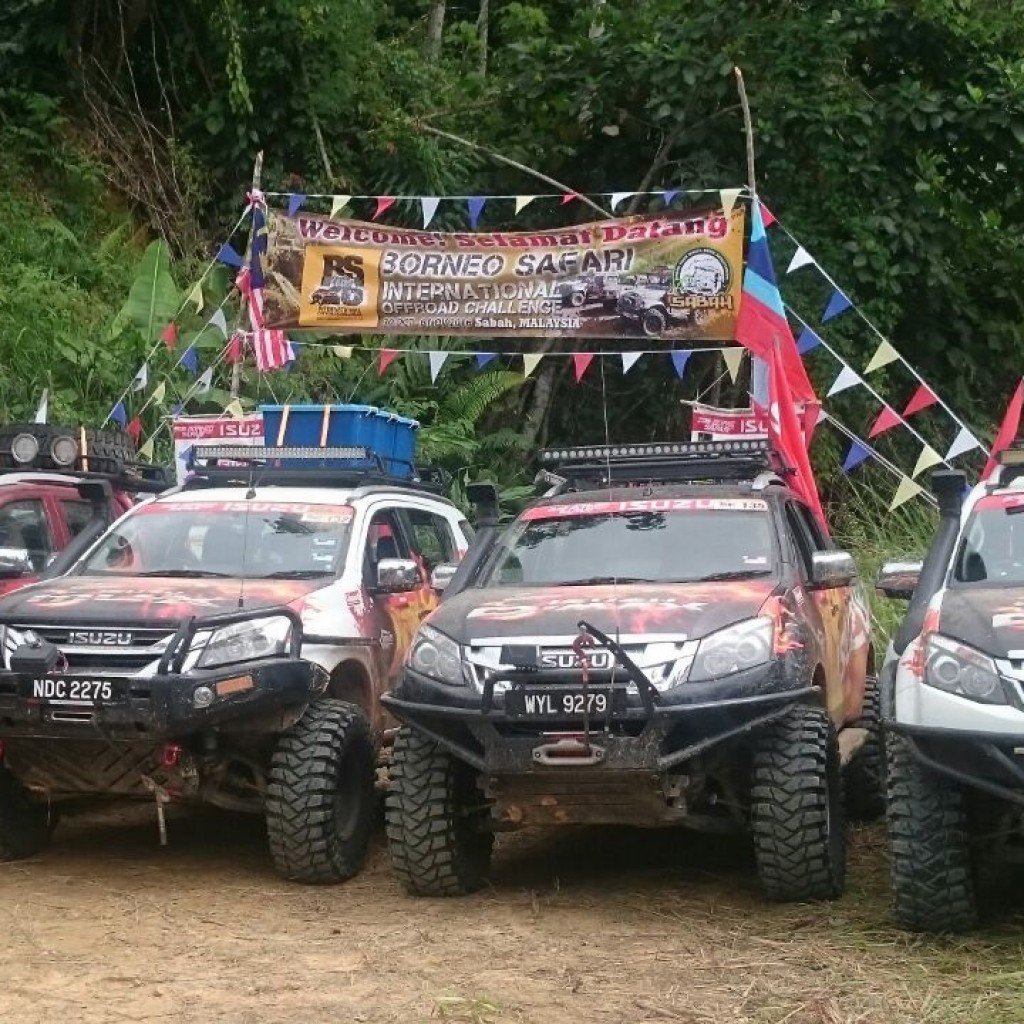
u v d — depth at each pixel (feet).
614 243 36.96
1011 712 18.03
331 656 24.06
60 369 48.21
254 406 48.21
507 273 37.58
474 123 59.98
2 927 20.20
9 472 30.71
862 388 51.52
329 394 51.98
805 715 21.22
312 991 17.49
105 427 40.81
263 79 57.52
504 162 55.06
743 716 20.22
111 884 22.79
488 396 52.06
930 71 54.54
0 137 56.29
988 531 22.24
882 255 51.52
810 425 35.37
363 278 38.19
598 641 20.25
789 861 20.56
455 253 37.78
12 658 21.72
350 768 23.66
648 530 24.45
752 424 34.22
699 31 52.95
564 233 37.19
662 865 24.03
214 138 59.11
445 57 71.36
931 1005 16.61
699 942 19.40
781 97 51.96
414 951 19.15
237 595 23.66
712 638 20.54
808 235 51.85
